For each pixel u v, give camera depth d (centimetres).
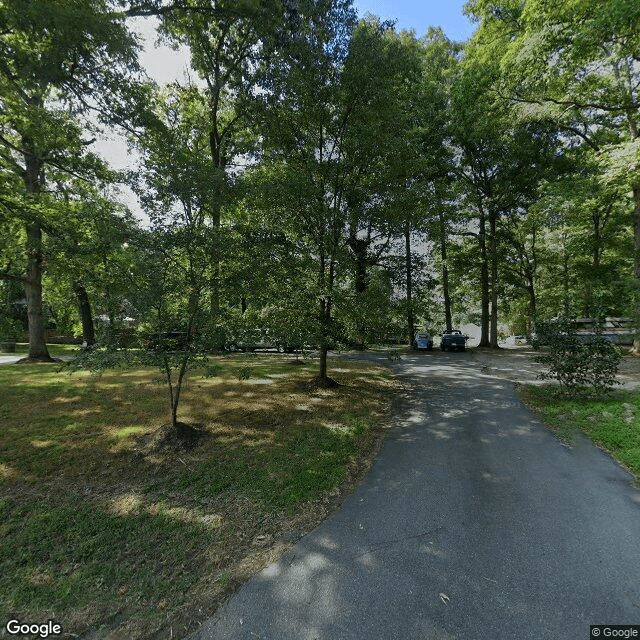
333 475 517
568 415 780
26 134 1020
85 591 303
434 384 1173
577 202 1692
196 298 580
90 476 491
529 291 3162
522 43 1230
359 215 1000
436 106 2098
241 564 338
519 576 314
